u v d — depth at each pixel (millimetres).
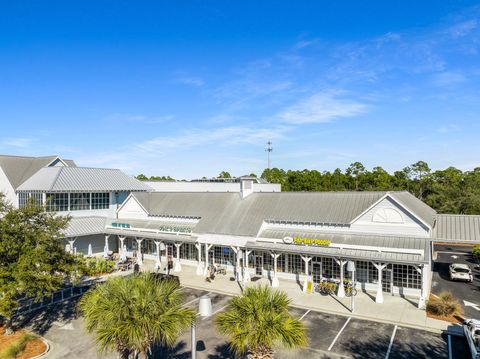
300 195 37719
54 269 23078
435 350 20500
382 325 24234
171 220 43531
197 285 33562
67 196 46250
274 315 13406
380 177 106625
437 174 95812
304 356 19812
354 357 19688
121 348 13938
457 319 24953
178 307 14227
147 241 45844
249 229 35188
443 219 35594
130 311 13477
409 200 36688
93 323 14125
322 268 33281
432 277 36750
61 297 29844
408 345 21156
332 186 111812
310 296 30266
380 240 30109
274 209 36969
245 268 34562
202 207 42438
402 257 27844
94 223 46344
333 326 24078
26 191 45875
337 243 30984
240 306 13984
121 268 40031
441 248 54344
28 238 22047
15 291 21047
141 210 46406
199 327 23828
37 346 21141
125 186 52000
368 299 29516
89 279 35562
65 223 24859
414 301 28922
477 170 102250
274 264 33531
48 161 52719
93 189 47719
